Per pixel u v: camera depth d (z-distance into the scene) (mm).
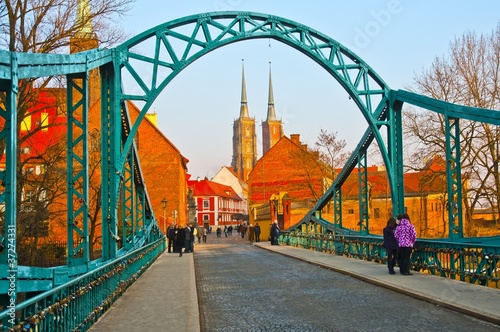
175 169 57156
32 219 23031
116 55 15453
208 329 8859
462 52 35031
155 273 18000
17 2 19500
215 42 18016
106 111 15172
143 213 26031
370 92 20094
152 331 8305
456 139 15852
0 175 7602
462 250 13156
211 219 117875
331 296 12164
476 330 8195
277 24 19391
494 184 35219
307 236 32250
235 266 21531
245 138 185625
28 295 9086
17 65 7746
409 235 15070
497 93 34406
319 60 19672
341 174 27797
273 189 74250
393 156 20047
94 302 9250
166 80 16719
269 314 10086
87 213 11289
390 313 9820
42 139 33969
